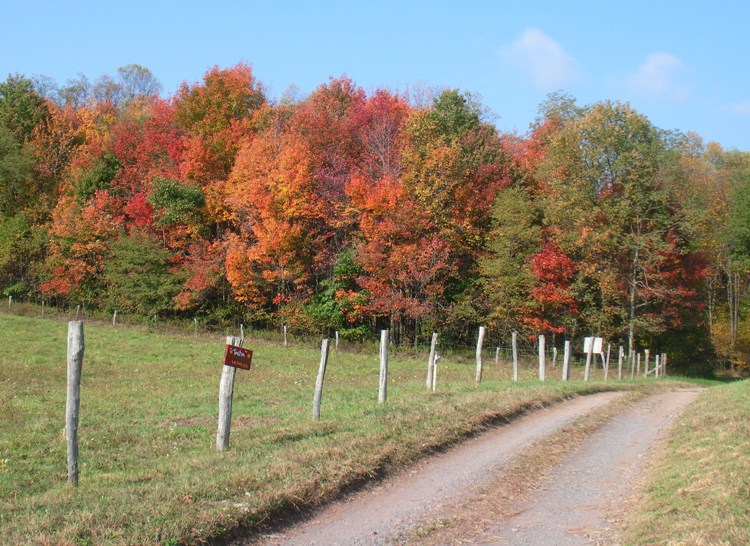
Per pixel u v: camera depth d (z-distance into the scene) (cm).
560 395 2050
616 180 4403
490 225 4631
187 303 4756
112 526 757
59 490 955
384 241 4372
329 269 4700
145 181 5144
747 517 761
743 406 1630
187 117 5697
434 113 4838
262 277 4625
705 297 5359
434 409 1554
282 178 4356
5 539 716
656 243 4244
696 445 1248
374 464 1104
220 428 1223
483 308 4453
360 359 3741
